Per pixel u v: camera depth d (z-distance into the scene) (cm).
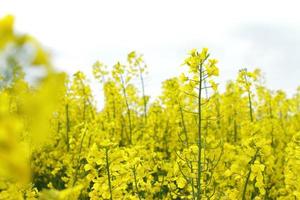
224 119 262
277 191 173
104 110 274
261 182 132
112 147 123
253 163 135
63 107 239
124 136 259
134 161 132
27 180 25
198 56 128
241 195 140
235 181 147
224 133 255
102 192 122
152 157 163
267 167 153
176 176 148
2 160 25
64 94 224
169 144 225
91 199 124
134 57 250
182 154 138
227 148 145
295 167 139
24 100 25
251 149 136
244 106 254
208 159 141
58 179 207
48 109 25
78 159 166
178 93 201
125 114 274
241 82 211
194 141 197
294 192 133
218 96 264
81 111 262
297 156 138
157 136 234
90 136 172
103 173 128
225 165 157
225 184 147
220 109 255
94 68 278
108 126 217
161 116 242
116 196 124
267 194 168
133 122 274
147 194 152
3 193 98
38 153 206
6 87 30
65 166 202
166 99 224
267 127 229
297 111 324
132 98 279
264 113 273
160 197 164
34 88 25
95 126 173
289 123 303
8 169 25
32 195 117
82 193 148
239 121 254
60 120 246
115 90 257
